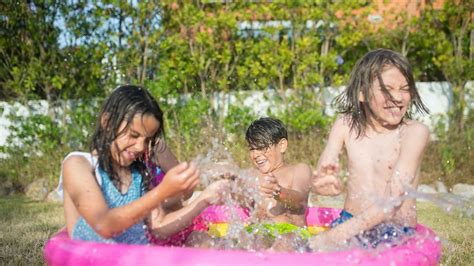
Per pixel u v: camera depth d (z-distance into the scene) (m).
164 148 2.50
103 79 6.76
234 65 6.96
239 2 6.89
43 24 6.59
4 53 6.68
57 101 6.87
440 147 6.71
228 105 6.73
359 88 2.49
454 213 4.80
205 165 2.53
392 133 2.48
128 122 2.02
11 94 7.04
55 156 6.52
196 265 1.71
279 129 3.02
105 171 2.17
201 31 6.84
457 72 7.11
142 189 2.29
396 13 7.54
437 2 7.61
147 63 6.87
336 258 1.76
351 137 2.59
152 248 1.80
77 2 6.62
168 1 6.70
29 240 3.71
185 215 2.37
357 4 6.93
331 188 2.29
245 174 2.59
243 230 2.54
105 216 1.93
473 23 7.21
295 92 6.88
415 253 1.92
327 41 7.09
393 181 2.25
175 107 6.65
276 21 6.95
